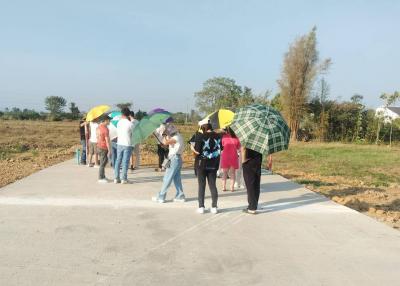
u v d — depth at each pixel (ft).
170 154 28.25
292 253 19.39
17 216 24.36
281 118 25.46
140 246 19.76
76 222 23.41
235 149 33.47
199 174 25.89
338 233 22.66
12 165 48.78
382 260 18.75
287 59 115.55
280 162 63.10
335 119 116.06
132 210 26.43
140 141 29.09
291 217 25.88
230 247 19.98
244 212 26.58
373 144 111.04
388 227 24.03
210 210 26.84
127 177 38.63
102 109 42.96
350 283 16.24
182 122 207.82
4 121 200.34
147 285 15.57
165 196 28.86
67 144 86.69
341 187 40.24
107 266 17.28
